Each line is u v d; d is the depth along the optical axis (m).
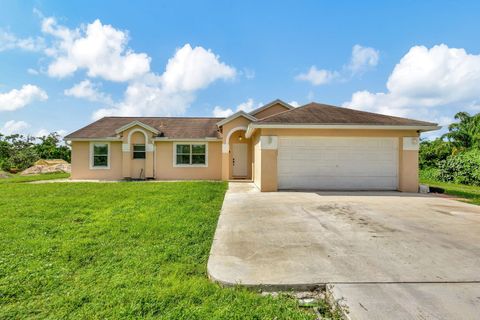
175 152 17.73
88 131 18.31
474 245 4.77
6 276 3.57
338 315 2.71
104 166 17.69
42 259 4.16
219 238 5.20
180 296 3.03
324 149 12.24
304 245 4.77
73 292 3.14
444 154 21.34
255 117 18.25
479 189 14.56
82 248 4.59
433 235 5.36
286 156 12.23
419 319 2.56
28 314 2.75
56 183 14.44
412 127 11.64
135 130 17.31
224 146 16.69
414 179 12.02
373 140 12.27
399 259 4.10
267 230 5.76
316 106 14.45
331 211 7.68
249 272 3.62
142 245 4.81
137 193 10.61
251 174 17.39
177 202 8.75
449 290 3.15
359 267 3.79
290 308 2.84
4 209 7.64
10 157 30.95
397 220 6.62
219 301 2.95
